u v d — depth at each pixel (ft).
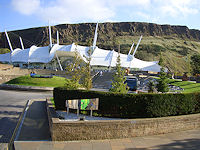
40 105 54.75
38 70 167.02
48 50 279.49
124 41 589.32
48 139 28.96
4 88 96.17
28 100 63.46
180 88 107.24
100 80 134.62
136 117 36.37
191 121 35.70
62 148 25.66
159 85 80.64
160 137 31.07
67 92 41.63
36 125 35.63
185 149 25.89
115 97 37.32
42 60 270.05
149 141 29.09
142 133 31.53
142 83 125.80
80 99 37.50
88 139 29.37
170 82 133.28
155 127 32.35
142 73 195.62
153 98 36.01
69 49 239.50
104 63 254.27
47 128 34.12
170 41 642.22
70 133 28.81
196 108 40.68
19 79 107.65
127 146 26.94
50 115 34.14
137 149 25.81
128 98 36.76
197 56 240.12
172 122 33.68
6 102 60.13
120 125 30.40
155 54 474.08
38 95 78.07
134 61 280.92
